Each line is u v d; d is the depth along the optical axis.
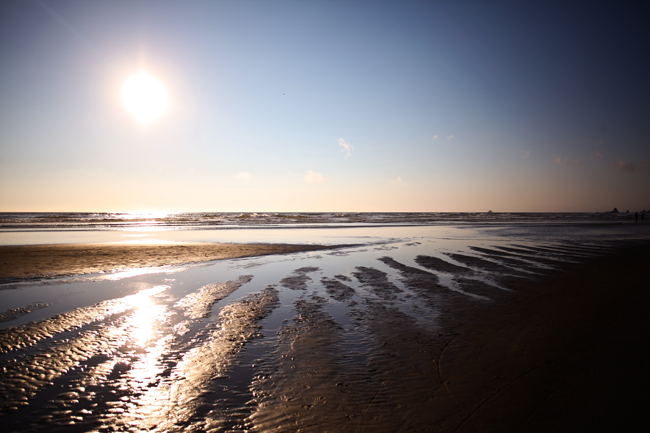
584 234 28.97
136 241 23.42
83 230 35.34
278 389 4.31
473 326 6.48
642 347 5.19
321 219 67.25
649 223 53.88
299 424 3.59
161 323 6.87
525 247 19.06
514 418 3.56
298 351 5.47
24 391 4.26
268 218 71.00
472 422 3.53
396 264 13.81
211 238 25.97
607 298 8.03
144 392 4.27
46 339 5.99
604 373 4.43
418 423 3.55
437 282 10.45
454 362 4.96
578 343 5.44
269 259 15.36
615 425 3.37
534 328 6.21
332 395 4.14
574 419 3.50
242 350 5.53
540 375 4.46
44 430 3.52
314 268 13.07
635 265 12.67
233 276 11.64
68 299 8.69
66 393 4.24
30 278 11.27
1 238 25.64
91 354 5.38
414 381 4.45
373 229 36.81
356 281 10.75
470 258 15.16
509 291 9.13
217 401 4.06
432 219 70.81
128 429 3.55
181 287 10.03
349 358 5.19
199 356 5.31
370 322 6.85
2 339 5.96
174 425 3.62
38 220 57.84
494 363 4.87
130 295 9.11
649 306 7.30
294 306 8.05
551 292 8.84
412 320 6.94
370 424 3.56
